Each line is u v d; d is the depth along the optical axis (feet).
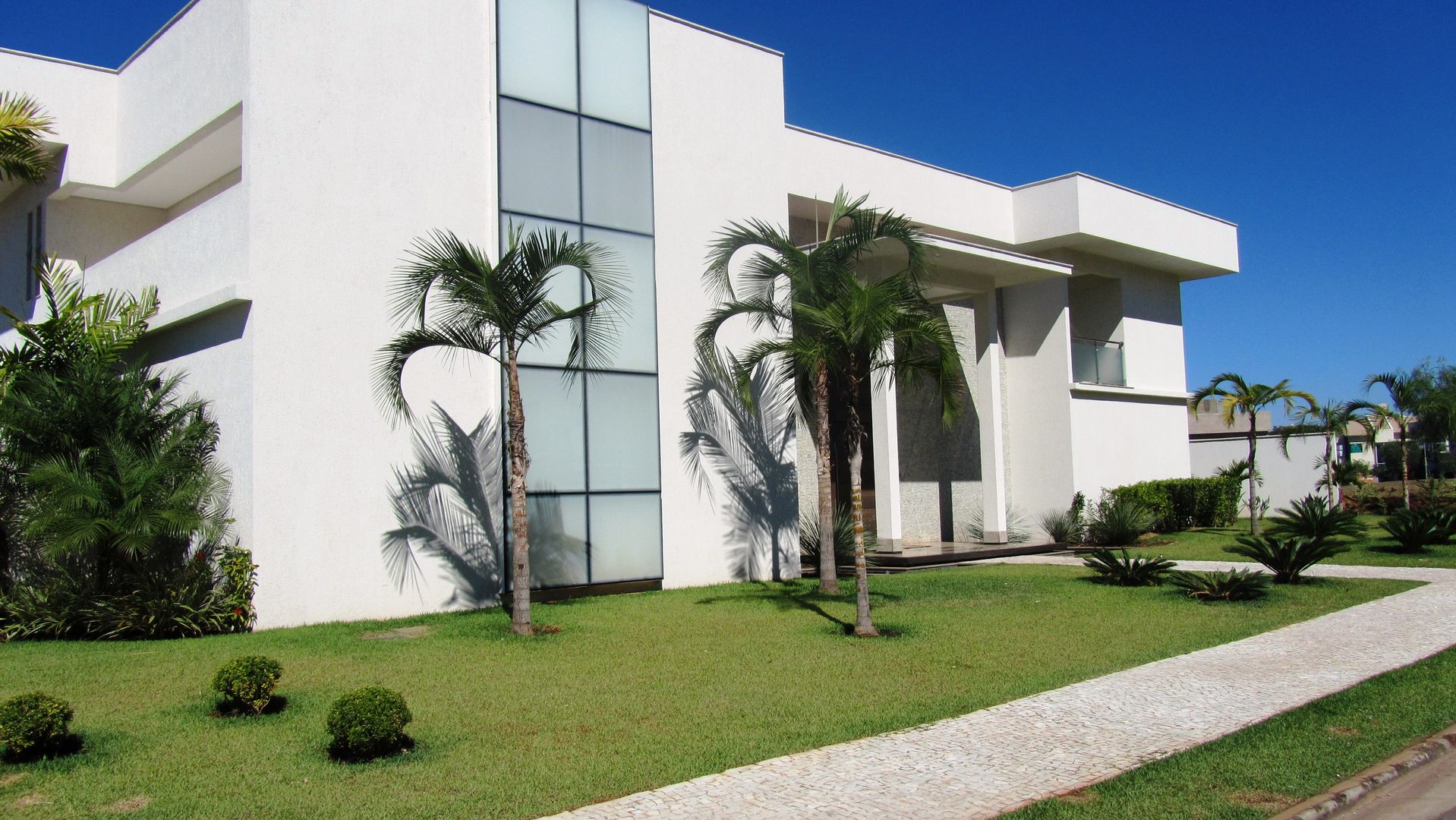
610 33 47.21
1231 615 37.88
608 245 45.93
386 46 40.29
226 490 36.65
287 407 36.42
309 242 37.45
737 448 50.39
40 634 35.14
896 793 18.06
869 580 49.93
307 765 19.76
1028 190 72.18
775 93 54.54
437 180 41.24
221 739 21.61
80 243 48.14
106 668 28.81
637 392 46.34
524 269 33.47
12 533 39.17
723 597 43.57
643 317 46.93
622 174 46.91
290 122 37.37
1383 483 103.91
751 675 27.96
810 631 34.83
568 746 21.16
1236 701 24.79
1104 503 69.92
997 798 17.75
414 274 34.58
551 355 43.45
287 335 36.63
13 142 40.63
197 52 40.47
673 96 49.52
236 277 36.47
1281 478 100.68
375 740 20.11
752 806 17.38
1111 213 72.23
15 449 36.42
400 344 34.19
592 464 44.45
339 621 37.11
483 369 41.88
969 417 69.36
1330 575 49.65
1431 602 39.83
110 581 36.55
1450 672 27.48
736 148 52.11
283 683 26.84
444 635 34.27
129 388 37.65
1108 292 80.02
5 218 51.47
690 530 48.01
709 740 21.53
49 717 20.20
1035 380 72.49
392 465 38.91
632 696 25.48
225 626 34.88
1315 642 32.37
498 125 42.96
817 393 37.63
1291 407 85.92
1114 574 47.06
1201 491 79.56
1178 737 21.58
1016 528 72.74
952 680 27.30
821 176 60.03
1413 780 19.42
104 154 46.83
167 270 41.16
